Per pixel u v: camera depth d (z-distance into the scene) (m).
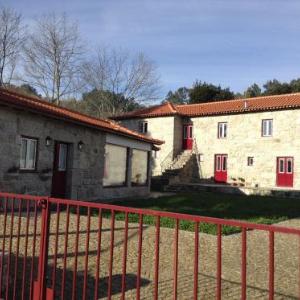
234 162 33.91
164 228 10.77
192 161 35.41
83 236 9.15
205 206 17.84
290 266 7.73
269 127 32.69
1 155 13.27
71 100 43.78
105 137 19.14
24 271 5.19
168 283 6.35
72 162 16.78
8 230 9.30
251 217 14.90
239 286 6.34
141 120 37.84
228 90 55.66
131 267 7.11
